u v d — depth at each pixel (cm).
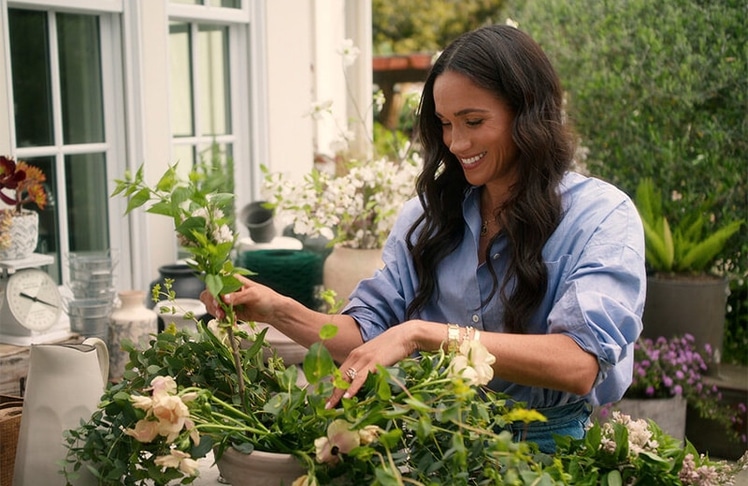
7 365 272
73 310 302
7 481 207
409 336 157
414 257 197
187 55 391
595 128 517
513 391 182
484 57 174
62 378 173
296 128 440
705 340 457
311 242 373
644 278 173
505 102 175
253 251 327
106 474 159
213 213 150
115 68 352
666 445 165
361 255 326
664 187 496
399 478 130
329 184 327
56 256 339
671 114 496
